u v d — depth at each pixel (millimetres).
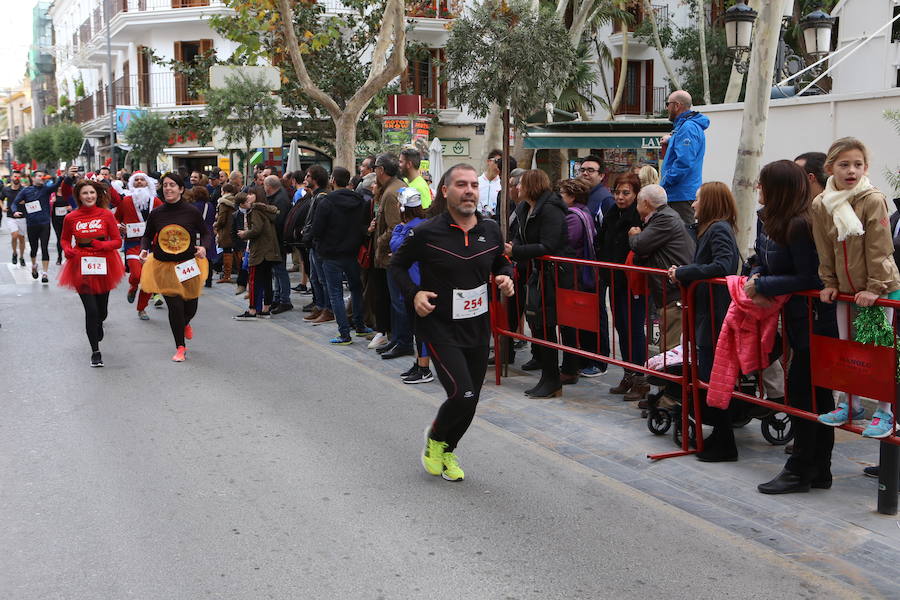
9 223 17594
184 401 7109
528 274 7406
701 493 5004
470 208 5059
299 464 5508
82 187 8375
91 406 6922
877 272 4246
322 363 8680
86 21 39125
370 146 24672
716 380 5188
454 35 8633
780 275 4777
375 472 5375
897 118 8562
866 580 3902
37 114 60469
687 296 5535
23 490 5020
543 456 5703
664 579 3920
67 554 4156
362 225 9531
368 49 25734
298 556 4145
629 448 5832
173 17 28312
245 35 15414
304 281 13938
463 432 5258
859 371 4449
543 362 7180
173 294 8703
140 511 4699
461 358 5121
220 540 4324
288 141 25641
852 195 4293
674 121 7953
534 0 9898
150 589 3801
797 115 10625
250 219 11383
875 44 16969
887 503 4594
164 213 8727
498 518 4637
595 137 15695
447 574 3961
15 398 7164
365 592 3781
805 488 4957
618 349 7719
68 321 11070
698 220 5695
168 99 29406
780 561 4105
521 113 8797
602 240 7422
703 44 18516
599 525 4543
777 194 4711
